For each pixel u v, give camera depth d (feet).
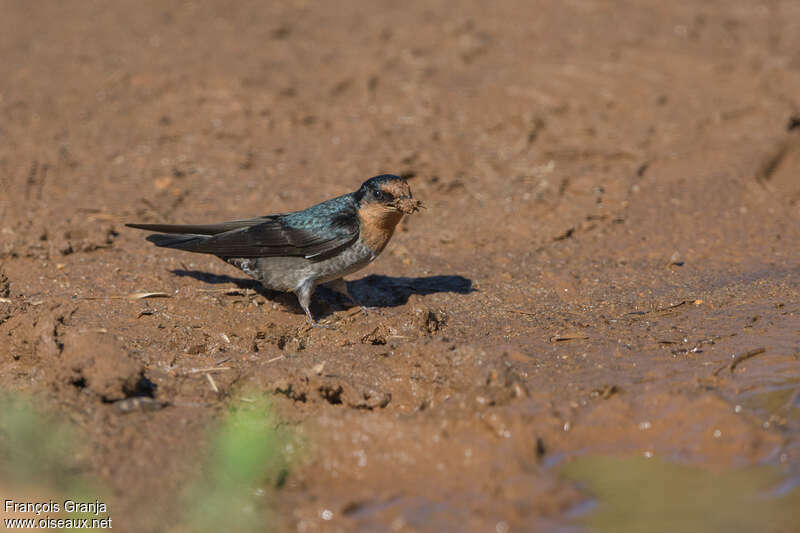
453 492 27.73
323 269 39.99
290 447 29.78
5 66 73.51
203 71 71.92
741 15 89.51
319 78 72.13
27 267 44.86
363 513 26.91
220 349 37.09
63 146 60.85
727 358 35.88
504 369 32.40
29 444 28.58
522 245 50.03
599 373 34.71
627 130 64.64
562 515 26.61
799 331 38.27
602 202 55.06
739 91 70.74
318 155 60.75
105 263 45.47
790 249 49.14
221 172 58.34
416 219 53.36
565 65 75.10
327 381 32.89
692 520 26.48
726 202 55.01
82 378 31.35
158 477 27.66
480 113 67.15
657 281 45.32
